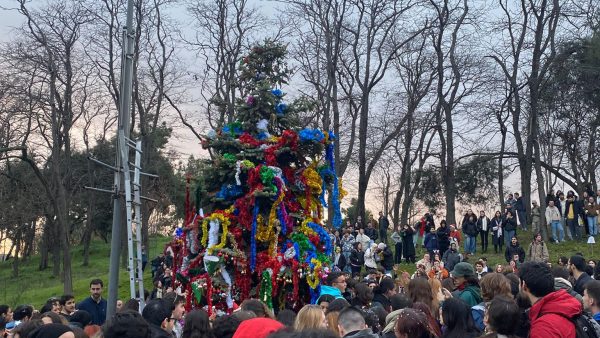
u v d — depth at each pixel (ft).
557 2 116.16
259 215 32.35
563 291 18.49
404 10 111.65
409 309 19.24
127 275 104.78
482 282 21.86
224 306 32.09
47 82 104.73
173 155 143.64
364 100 111.75
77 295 101.40
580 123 127.24
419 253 104.22
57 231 126.31
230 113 37.35
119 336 17.30
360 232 87.40
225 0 107.86
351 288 36.63
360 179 112.78
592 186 131.23
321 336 11.02
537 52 116.67
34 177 125.39
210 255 31.42
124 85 31.91
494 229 100.53
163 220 152.15
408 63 126.62
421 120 128.06
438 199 142.41
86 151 143.02
